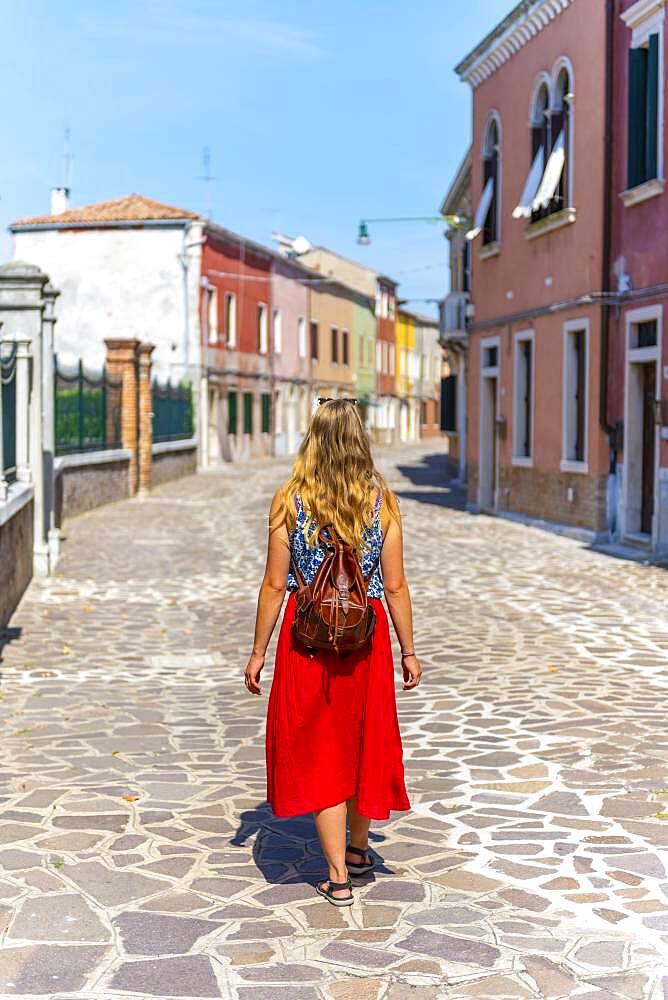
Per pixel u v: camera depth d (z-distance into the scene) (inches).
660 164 617.6
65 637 395.5
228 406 1772.9
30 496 522.6
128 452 1090.7
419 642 381.4
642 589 502.0
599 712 282.0
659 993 137.0
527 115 824.3
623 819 201.6
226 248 1734.7
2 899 166.1
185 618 440.1
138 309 1625.2
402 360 3110.2
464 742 255.6
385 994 137.0
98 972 142.7
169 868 179.6
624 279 669.9
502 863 181.0
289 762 161.8
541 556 633.6
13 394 524.1
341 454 162.1
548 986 138.9
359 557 161.9
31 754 247.4
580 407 746.8
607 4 673.6
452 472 1507.1
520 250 841.5
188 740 261.3
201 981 140.4
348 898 164.2
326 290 2369.6
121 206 1690.5
